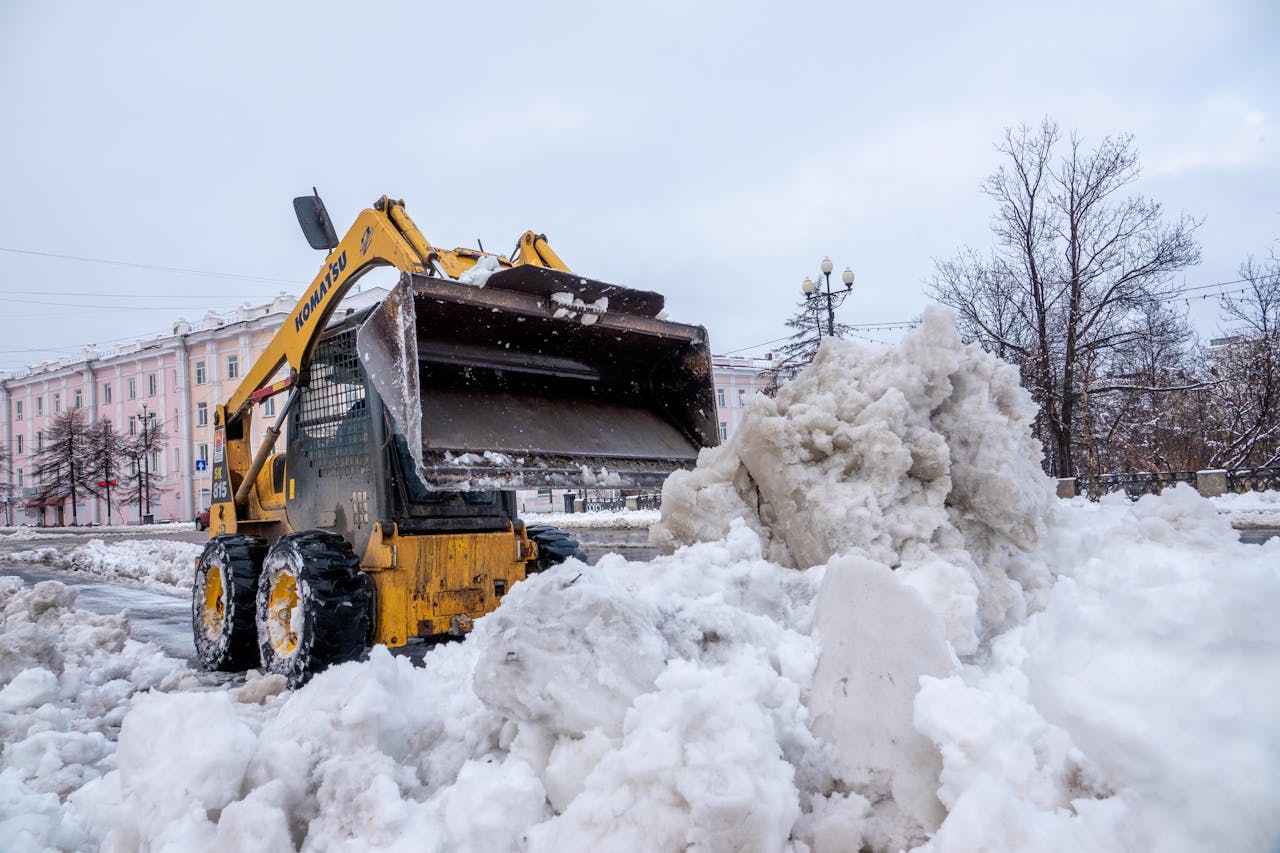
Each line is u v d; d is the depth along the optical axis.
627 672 2.21
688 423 5.57
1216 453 23.62
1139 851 1.54
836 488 3.43
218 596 6.47
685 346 5.63
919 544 3.30
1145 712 1.62
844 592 2.42
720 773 1.80
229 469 7.22
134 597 11.37
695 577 2.83
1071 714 1.72
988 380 3.72
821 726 2.21
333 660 4.82
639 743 1.92
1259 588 1.62
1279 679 1.54
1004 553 3.49
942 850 1.68
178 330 51.44
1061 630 1.89
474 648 3.29
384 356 4.43
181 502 50.44
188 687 5.25
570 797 2.06
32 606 6.30
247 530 6.99
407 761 2.48
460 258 5.44
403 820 1.99
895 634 2.27
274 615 5.45
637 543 16.06
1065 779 1.72
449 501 5.55
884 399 3.46
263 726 2.56
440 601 5.30
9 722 3.83
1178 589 1.73
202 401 50.41
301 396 6.24
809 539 3.47
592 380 5.50
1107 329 21.94
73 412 54.75
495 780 2.07
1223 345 28.00
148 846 2.11
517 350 5.15
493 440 4.67
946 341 3.61
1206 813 1.49
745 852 1.75
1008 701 1.99
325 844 2.02
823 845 2.01
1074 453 25.11
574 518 26.30
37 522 61.25
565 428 5.09
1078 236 21.30
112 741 3.91
